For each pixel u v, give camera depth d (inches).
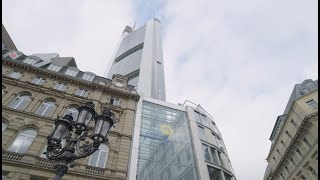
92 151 321.4
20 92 869.2
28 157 652.7
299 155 1403.8
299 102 1376.7
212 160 970.1
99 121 348.8
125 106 990.4
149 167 823.7
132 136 871.1
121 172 713.6
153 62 4084.6
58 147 337.7
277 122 1742.1
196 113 1227.2
